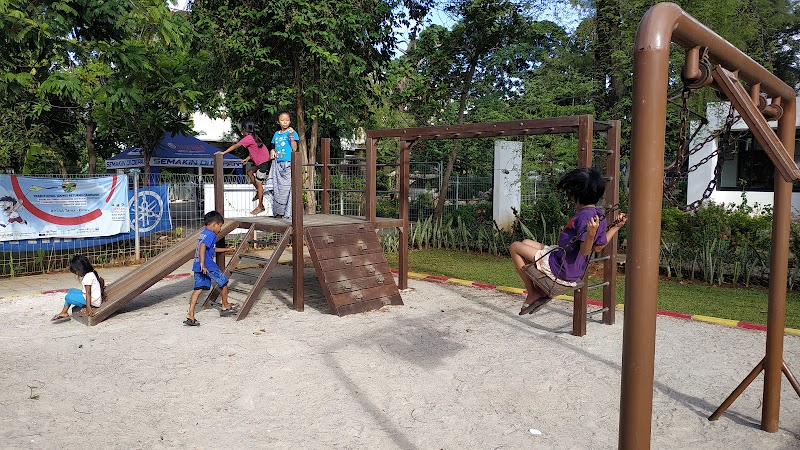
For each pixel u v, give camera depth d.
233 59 13.60
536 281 3.96
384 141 20.22
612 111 13.66
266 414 4.41
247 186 13.62
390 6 14.80
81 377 5.18
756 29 13.01
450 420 4.34
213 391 4.87
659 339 6.55
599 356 5.90
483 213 14.75
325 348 6.09
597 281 9.97
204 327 6.92
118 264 11.41
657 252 2.25
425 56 16.05
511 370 5.46
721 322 7.19
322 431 4.12
